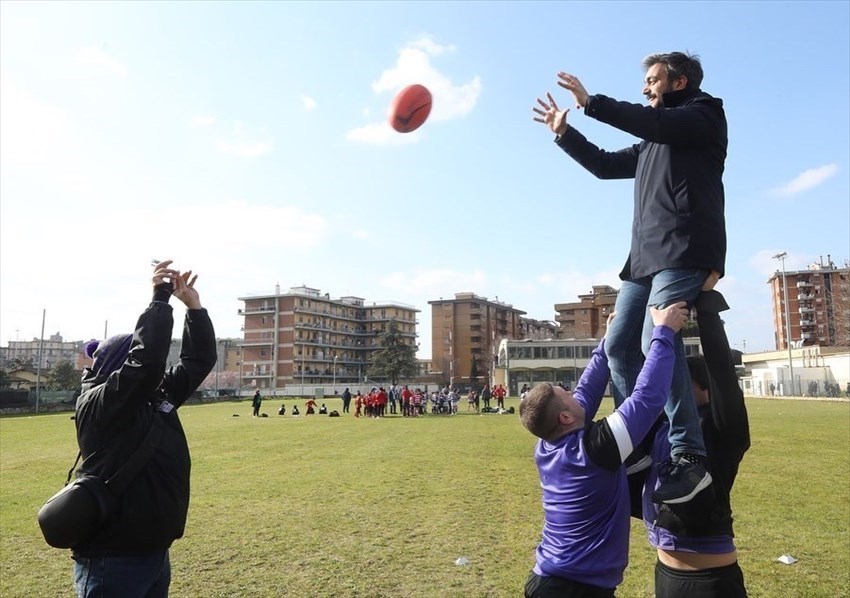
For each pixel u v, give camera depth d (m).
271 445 20.17
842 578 6.25
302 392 99.19
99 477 2.95
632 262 3.05
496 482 12.18
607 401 45.41
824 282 100.56
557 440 2.97
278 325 110.94
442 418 37.66
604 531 2.78
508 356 84.75
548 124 3.64
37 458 17.30
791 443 18.03
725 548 2.84
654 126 2.70
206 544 7.78
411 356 109.56
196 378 3.75
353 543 7.78
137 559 3.01
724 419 2.84
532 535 8.09
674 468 2.70
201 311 3.86
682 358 2.79
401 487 11.66
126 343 3.33
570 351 84.38
